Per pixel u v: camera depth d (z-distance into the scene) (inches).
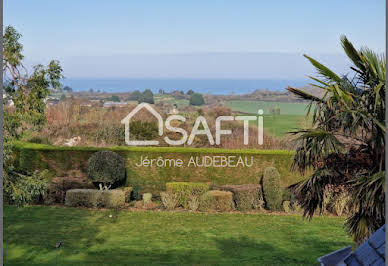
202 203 741.9
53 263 500.1
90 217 698.2
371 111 364.8
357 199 351.6
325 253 549.0
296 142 374.9
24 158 798.5
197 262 511.5
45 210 730.2
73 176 800.3
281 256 537.0
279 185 741.3
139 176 801.6
